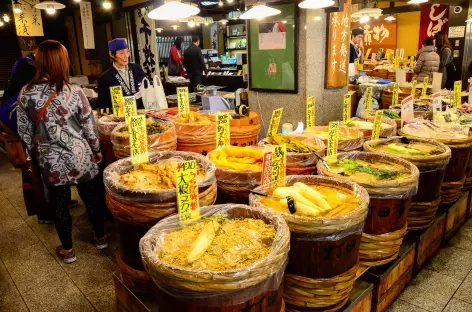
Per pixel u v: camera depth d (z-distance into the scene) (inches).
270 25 199.5
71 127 129.4
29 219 182.7
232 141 142.1
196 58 402.6
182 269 59.8
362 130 146.3
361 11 361.1
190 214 78.3
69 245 141.6
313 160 113.7
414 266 125.0
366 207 83.7
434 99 182.9
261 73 212.8
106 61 438.0
